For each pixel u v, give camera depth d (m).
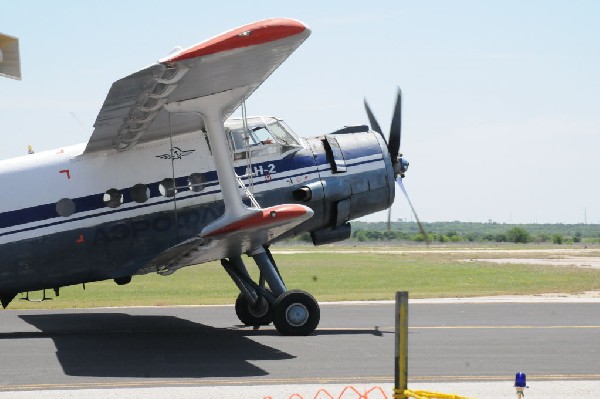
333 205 24.59
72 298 39.12
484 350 20.16
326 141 24.97
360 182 24.88
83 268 22.70
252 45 15.82
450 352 19.83
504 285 45.66
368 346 20.88
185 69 15.99
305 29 15.99
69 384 15.90
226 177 18.86
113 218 22.59
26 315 29.09
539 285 45.03
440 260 86.44
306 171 24.27
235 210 18.92
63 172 22.50
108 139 21.19
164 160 23.00
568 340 21.92
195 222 23.14
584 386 15.68
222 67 16.73
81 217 22.42
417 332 23.56
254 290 23.69
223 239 19.38
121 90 16.67
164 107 18.41
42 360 18.72
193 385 15.76
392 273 60.19
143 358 18.94
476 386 15.57
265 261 23.41
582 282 47.16
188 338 22.52
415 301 33.56
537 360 18.69
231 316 28.39
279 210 18.14
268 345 21.02
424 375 16.86
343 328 24.70
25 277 22.41
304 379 16.41
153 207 22.86
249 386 15.62
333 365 18.02
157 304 33.50
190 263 22.92
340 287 45.97
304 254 105.25
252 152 23.67
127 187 22.73
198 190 23.14
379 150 25.38
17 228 22.12
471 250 137.88
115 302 34.78
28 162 22.56
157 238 22.91
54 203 22.31
